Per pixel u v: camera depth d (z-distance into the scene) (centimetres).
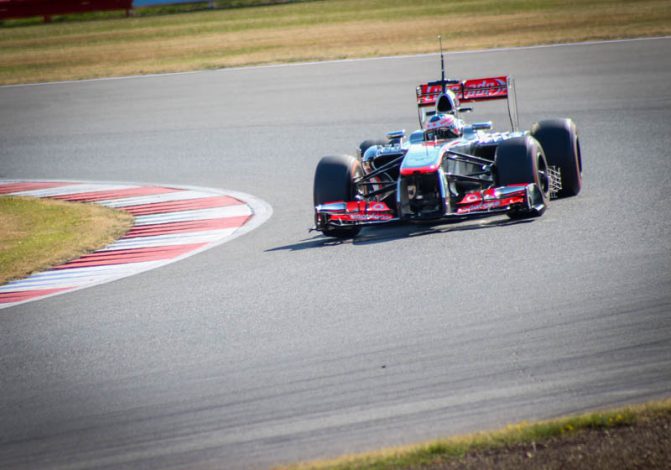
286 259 3688
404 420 2069
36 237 4669
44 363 2750
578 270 3023
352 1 15575
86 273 3866
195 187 5634
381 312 2834
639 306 2628
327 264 3512
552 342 2433
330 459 1878
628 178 4503
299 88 8862
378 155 3991
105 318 3147
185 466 1970
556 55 9150
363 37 11812
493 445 1775
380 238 3869
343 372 2395
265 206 4919
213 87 9431
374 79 8888
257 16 14650
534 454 1716
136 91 9681
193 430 2153
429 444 1825
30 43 14012
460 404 2119
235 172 5941
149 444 2103
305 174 5653
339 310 2908
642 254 3133
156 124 7925
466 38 10950
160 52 12169
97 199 5559
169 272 3719
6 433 2259
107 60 11975
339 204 3866
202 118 7962
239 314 3002
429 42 10931
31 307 3409
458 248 3475
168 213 4981
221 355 2633
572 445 1731
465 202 3697
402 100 7750
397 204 3691
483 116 6862
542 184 3903
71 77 11012
